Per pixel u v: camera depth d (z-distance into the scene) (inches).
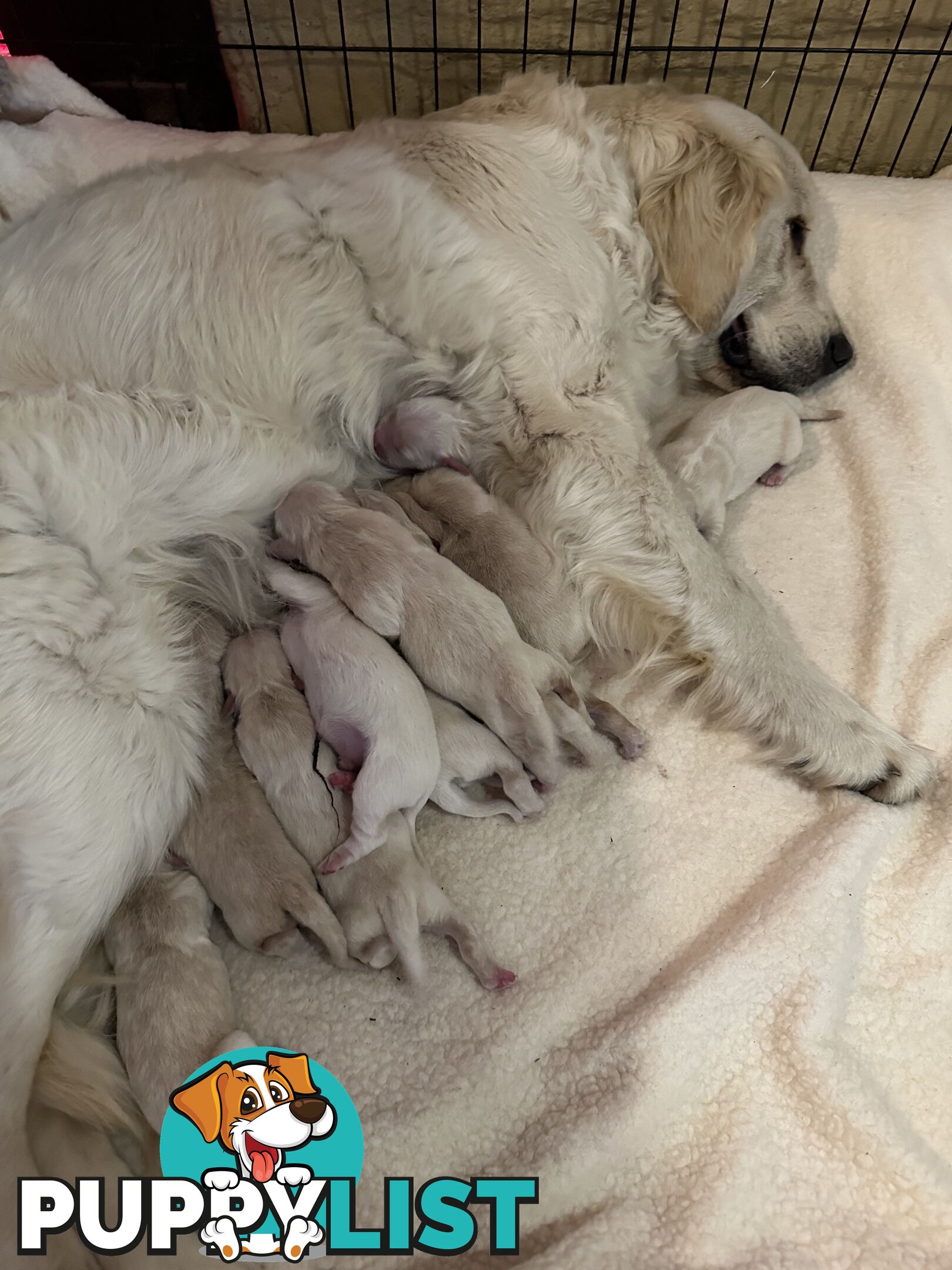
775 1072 17.4
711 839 20.5
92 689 17.6
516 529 21.8
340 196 21.9
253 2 34.5
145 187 21.9
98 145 32.0
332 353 22.0
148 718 18.3
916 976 18.6
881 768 20.5
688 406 28.3
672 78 35.4
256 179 22.1
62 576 17.7
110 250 20.8
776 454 25.7
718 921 19.4
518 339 22.2
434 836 20.6
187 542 21.2
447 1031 18.0
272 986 18.6
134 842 17.9
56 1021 16.8
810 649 23.5
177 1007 16.8
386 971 18.7
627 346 25.0
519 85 24.7
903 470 26.3
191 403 20.5
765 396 25.8
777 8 32.8
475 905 19.6
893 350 28.3
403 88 36.9
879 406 27.9
